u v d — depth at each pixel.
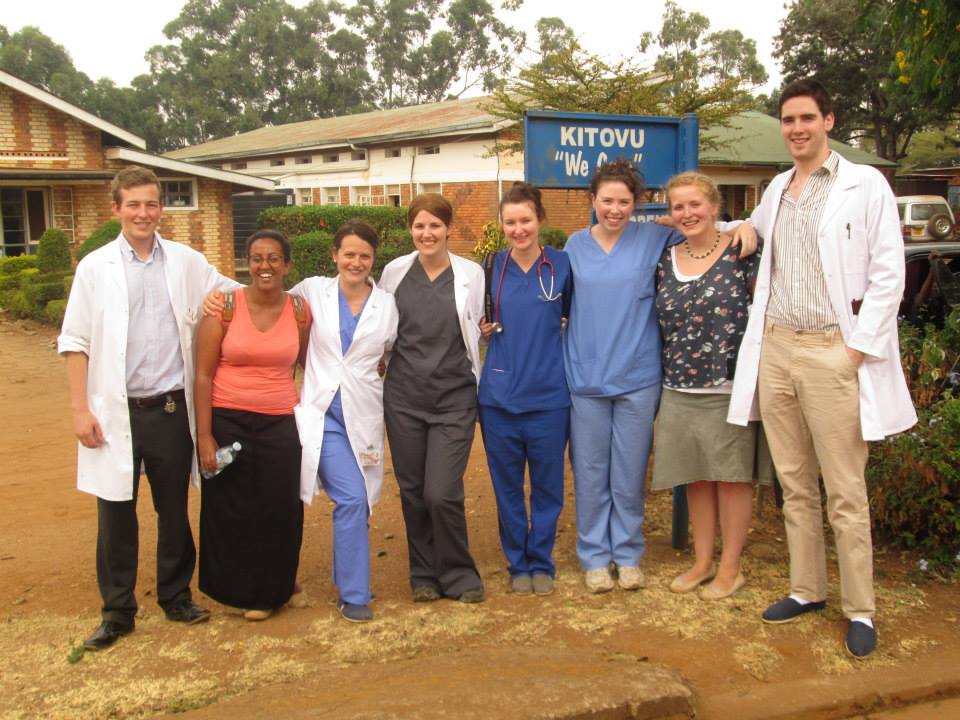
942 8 6.22
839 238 3.88
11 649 4.09
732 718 3.53
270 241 4.08
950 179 31.83
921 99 7.60
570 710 3.39
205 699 3.63
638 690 3.53
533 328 4.46
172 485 4.18
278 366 4.20
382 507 6.18
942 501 4.80
